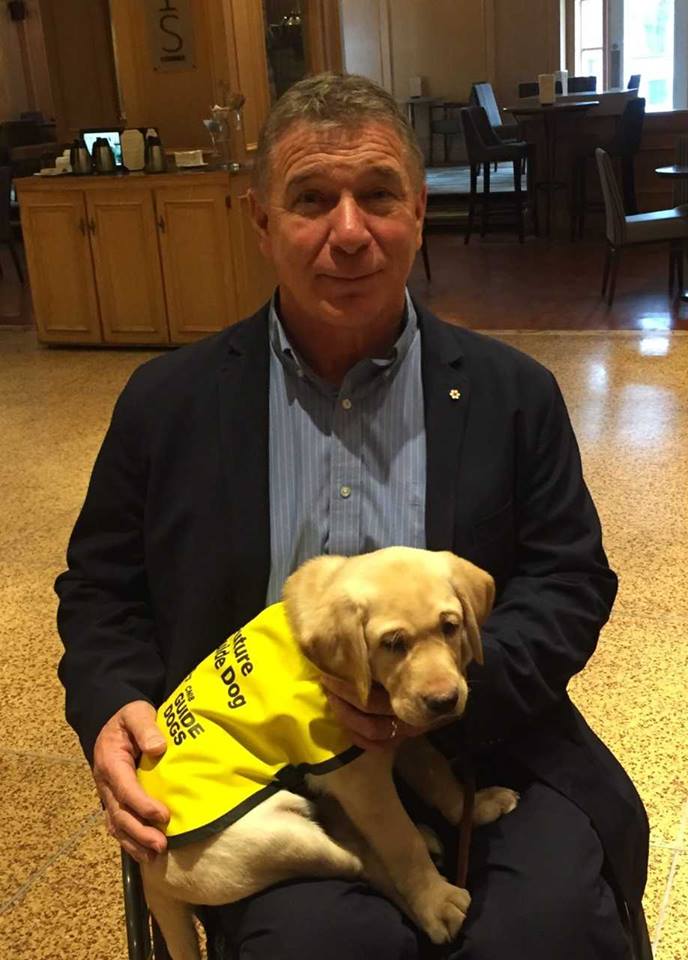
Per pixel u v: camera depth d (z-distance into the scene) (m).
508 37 15.72
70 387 6.34
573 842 1.38
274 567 1.52
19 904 2.25
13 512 4.43
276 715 1.30
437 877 1.31
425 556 1.30
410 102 16.27
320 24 8.05
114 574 1.61
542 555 1.56
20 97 15.83
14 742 2.84
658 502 4.07
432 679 1.17
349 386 1.52
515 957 1.26
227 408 1.55
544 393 1.58
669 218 7.46
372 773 1.29
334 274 1.45
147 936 1.43
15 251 10.33
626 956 1.33
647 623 3.19
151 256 6.89
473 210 11.00
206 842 1.26
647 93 15.86
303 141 1.43
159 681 1.57
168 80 7.22
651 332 6.66
